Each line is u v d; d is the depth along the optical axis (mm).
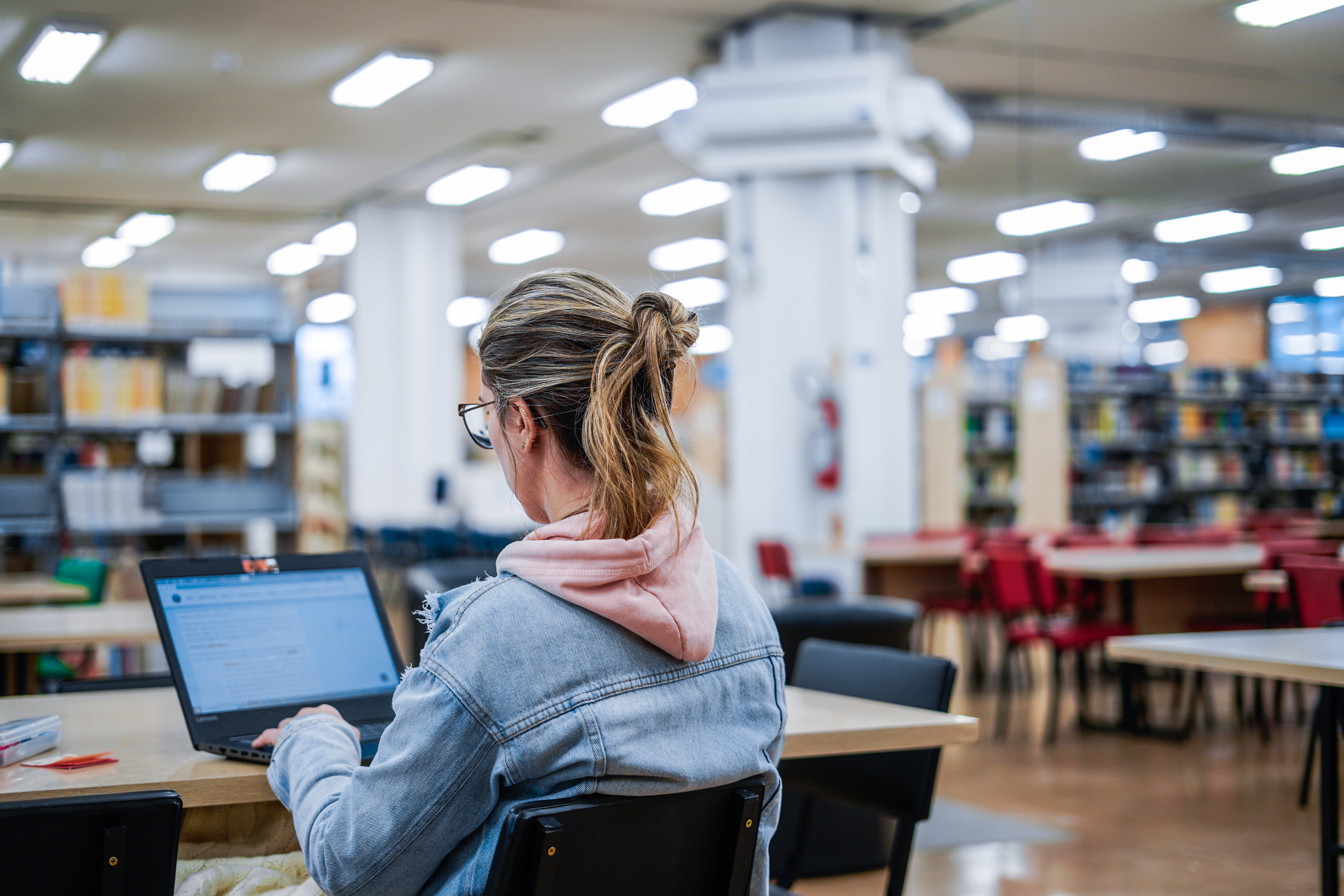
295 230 13445
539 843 1050
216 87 8453
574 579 1113
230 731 1518
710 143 7496
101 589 5012
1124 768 4883
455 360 12547
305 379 16672
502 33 7602
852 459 7812
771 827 1272
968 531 7879
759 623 1277
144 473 6977
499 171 11062
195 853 1507
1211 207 12398
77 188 11320
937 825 4016
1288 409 12234
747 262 7965
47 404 6449
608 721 1104
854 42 7512
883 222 8086
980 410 10727
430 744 1079
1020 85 8898
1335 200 12055
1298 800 4324
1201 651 2514
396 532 10508
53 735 1542
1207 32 7707
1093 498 11000
